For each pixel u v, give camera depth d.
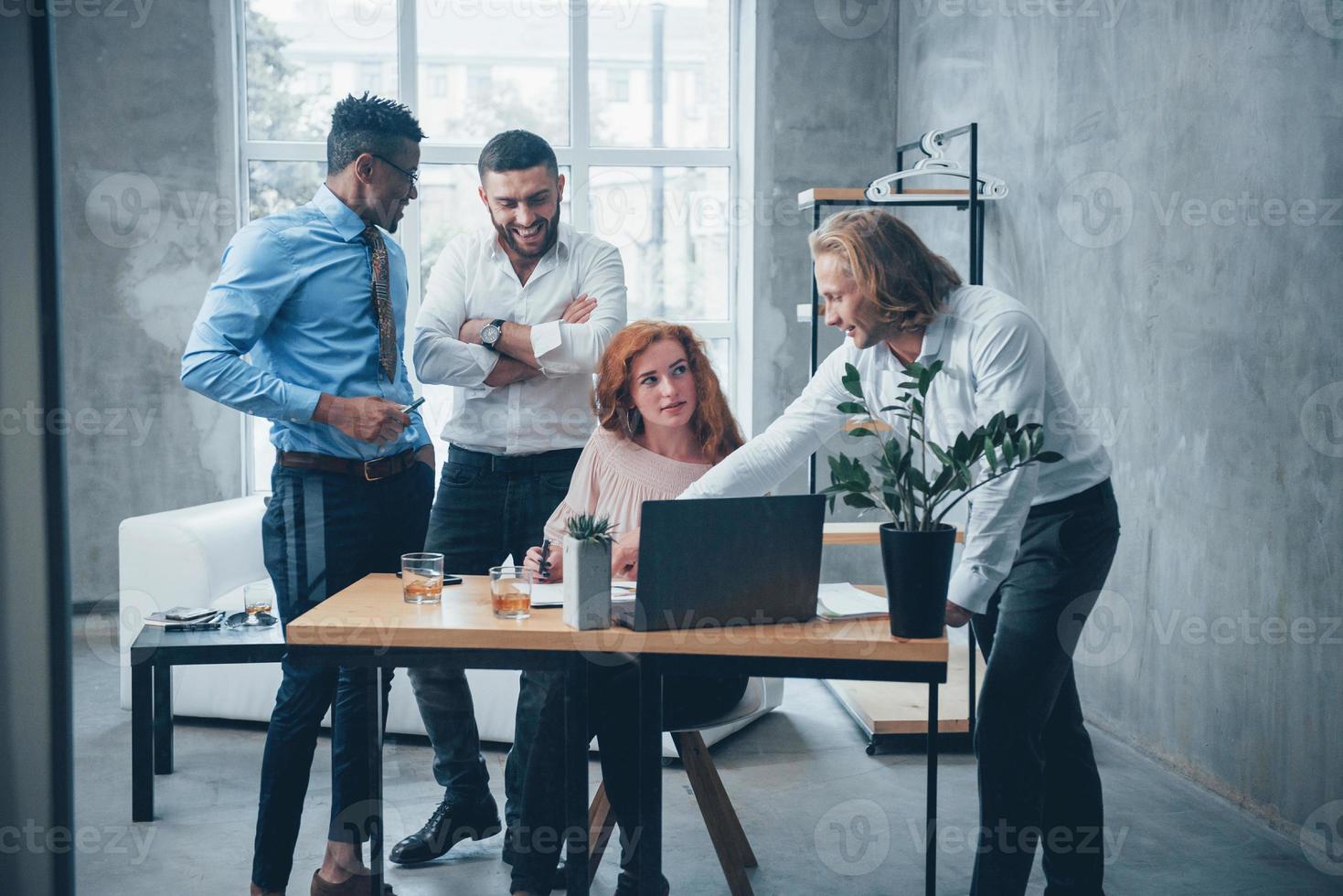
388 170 2.57
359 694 2.42
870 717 3.61
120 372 5.24
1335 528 2.63
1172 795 3.15
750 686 2.47
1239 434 2.99
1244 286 2.95
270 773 2.39
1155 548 3.41
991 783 2.14
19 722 0.60
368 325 2.59
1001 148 4.39
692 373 2.48
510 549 2.95
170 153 5.20
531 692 2.60
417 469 2.71
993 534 2.03
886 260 2.09
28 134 0.60
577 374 2.91
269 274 2.46
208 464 5.36
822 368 2.43
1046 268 4.07
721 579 1.93
